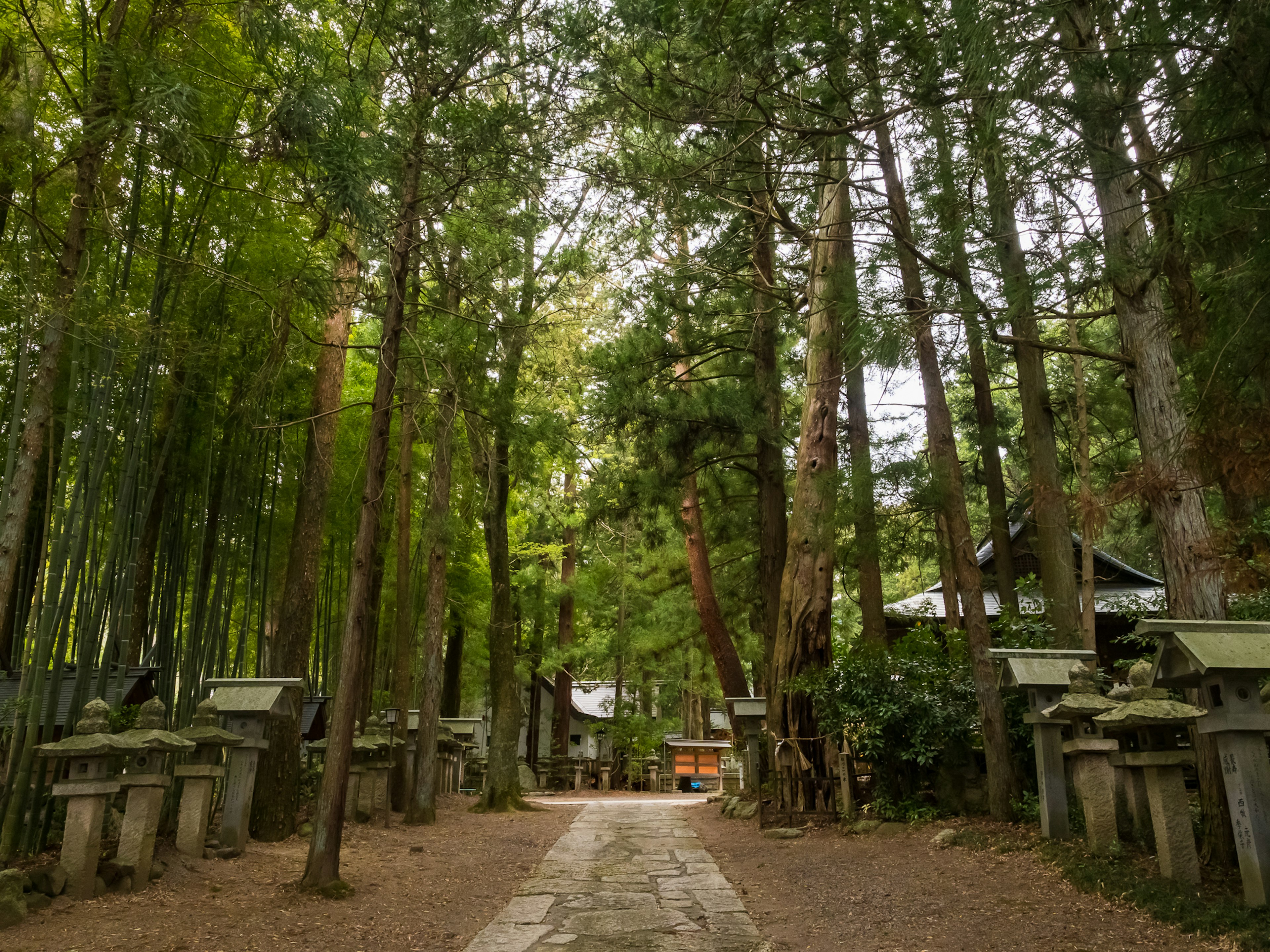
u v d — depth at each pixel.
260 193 6.82
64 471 6.07
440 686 12.25
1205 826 5.74
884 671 9.12
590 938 5.34
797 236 10.40
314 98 6.09
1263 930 4.22
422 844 9.42
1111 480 7.77
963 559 8.38
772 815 9.98
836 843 8.45
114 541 6.73
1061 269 5.49
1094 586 15.69
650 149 7.96
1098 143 4.83
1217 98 4.30
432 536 11.34
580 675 30.64
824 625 10.87
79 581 7.27
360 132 7.22
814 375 11.54
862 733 8.93
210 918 5.36
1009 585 12.21
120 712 6.98
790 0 5.52
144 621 10.16
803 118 6.91
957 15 4.53
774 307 13.60
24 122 5.82
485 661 25.55
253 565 9.62
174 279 7.13
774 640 13.59
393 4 7.04
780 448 14.37
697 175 7.59
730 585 18.50
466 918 5.95
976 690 8.40
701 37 5.82
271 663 9.66
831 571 11.09
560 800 19.11
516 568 22.53
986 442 12.58
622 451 15.33
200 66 7.09
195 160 6.95
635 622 20.83
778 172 7.21
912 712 8.74
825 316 11.27
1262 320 4.29
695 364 14.65
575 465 16.59
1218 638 4.93
